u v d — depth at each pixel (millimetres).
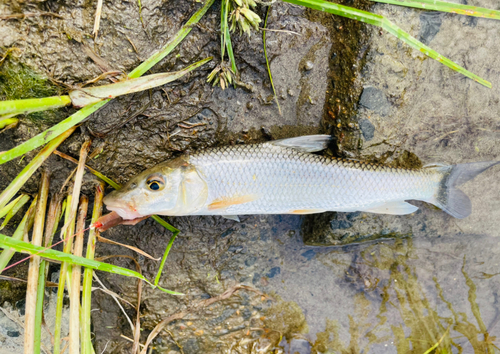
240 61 316
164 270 356
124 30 278
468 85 340
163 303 356
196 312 363
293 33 316
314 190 321
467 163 337
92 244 308
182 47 294
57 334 291
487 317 391
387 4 311
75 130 301
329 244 372
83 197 326
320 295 385
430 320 388
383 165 328
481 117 348
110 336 367
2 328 363
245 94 327
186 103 315
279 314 379
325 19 320
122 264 353
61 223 341
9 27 264
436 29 323
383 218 365
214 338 365
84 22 273
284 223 378
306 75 328
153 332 346
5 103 248
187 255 358
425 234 376
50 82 275
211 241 362
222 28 287
